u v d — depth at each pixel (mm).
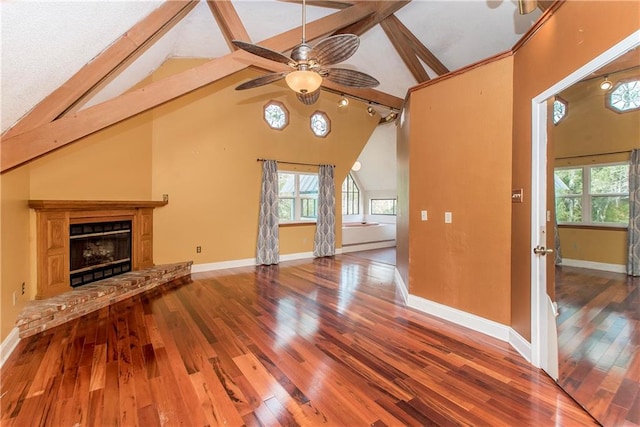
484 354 2412
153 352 2459
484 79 2750
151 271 4461
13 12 1518
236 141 5637
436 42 3828
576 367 2016
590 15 1711
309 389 1976
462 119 2938
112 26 2309
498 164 2658
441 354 2418
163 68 4652
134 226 4504
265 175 5883
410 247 3514
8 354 2408
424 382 2047
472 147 2854
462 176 2947
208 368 2221
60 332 2836
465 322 2951
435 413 1753
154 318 3184
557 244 2158
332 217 6898
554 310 2158
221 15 2953
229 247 5625
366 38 4023
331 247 6895
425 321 3088
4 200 2566
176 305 3580
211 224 5418
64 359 2344
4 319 2457
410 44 3908
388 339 2688
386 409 1787
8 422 1674
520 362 2289
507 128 2594
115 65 2506
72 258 3701
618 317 1937
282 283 4566
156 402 1846
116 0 2096
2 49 1653
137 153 4551
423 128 3340
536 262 2221
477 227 2830
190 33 3854
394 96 5098
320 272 5293
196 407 1801
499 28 3373
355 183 10594
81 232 3744
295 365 2264
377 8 3346
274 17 3396
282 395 1914
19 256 2869
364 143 7469
